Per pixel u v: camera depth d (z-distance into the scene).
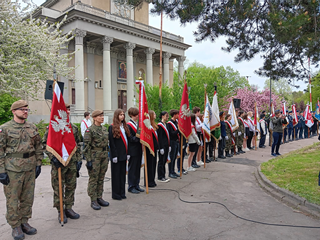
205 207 5.33
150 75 31.80
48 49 14.26
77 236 4.05
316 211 4.93
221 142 11.21
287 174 7.49
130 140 6.25
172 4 7.94
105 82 26.75
